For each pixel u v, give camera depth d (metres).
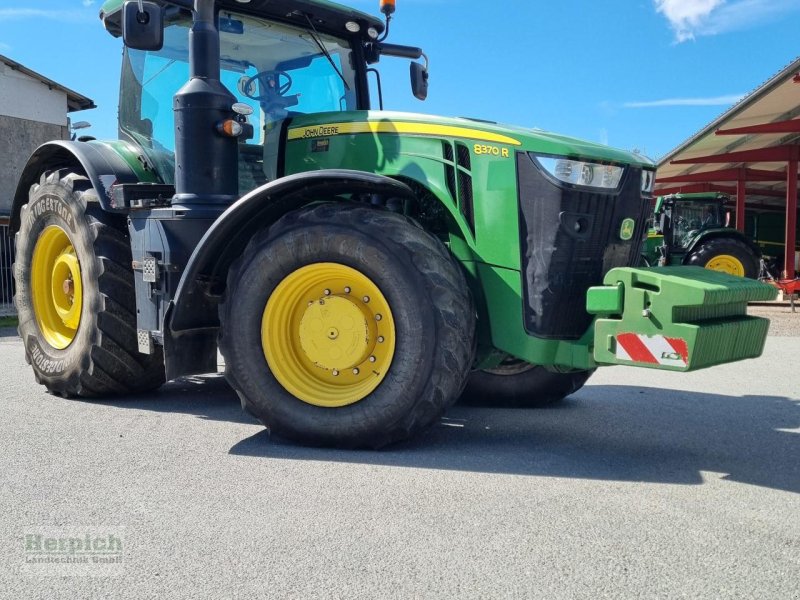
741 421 4.32
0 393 5.00
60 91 18.80
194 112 3.97
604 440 3.82
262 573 2.18
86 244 4.55
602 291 3.27
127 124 4.88
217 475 3.09
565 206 3.49
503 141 3.61
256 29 4.59
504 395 4.71
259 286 3.60
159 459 3.33
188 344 3.96
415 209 4.03
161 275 4.05
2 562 2.27
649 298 3.14
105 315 4.48
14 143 17.83
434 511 2.68
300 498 2.81
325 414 3.51
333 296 3.58
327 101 4.89
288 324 3.68
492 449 3.58
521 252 3.56
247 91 4.52
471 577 2.16
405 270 3.39
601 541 2.42
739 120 15.46
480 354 3.73
